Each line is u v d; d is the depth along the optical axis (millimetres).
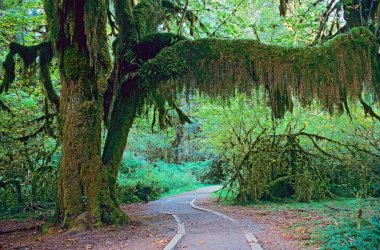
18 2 14156
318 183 17141
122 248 7707
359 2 10930
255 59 11039
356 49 10656
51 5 11000
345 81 10688
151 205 19141
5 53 16797
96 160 11023
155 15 13484
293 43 15203
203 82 11344
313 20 13867
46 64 12672
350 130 18469
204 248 7238
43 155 16484
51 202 16953
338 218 9828
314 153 18625
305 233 8523
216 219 11859
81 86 11141
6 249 8359
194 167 40688
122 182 24594
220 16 16141
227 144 20109
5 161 16062
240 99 13508
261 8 18969
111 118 11984
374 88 10945
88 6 10641
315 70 10781
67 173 10867
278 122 18516
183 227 10117
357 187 17297
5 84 12242
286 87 11023
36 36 16031
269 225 10305
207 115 20656
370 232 6992
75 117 11047
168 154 42125
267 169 17938
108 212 10750
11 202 16281
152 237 8773
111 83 12250
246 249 7059
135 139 31531
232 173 20344
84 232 9891
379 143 17875
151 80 11344
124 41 12070
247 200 18016
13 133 15953
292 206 15016
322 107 11414
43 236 9969
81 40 11047
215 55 11195
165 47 11602
